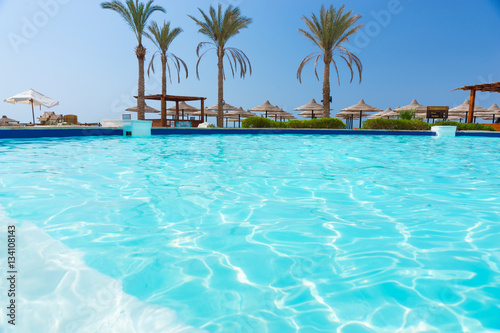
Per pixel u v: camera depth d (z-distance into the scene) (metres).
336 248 1.68
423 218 2.21
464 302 1.18
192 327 1.04
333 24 17.47
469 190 3.09
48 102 16.67
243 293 1.25
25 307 1.09
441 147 7.93
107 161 4.83
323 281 1.34
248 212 2.32
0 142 7.47
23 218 2.04
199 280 1.34
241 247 1.69
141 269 1.42
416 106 26.42
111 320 1.05
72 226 1.93
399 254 1.61
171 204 2.49
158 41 22.12
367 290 1.27
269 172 4.04
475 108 25.89
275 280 1.35
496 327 1.05
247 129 12.41
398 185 3.32
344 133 12.54
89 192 2.82
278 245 1.72
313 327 1.04
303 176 3.78
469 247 1.69
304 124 15.04
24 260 1.45
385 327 1.04
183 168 4.28
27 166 4.23
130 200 2.58
